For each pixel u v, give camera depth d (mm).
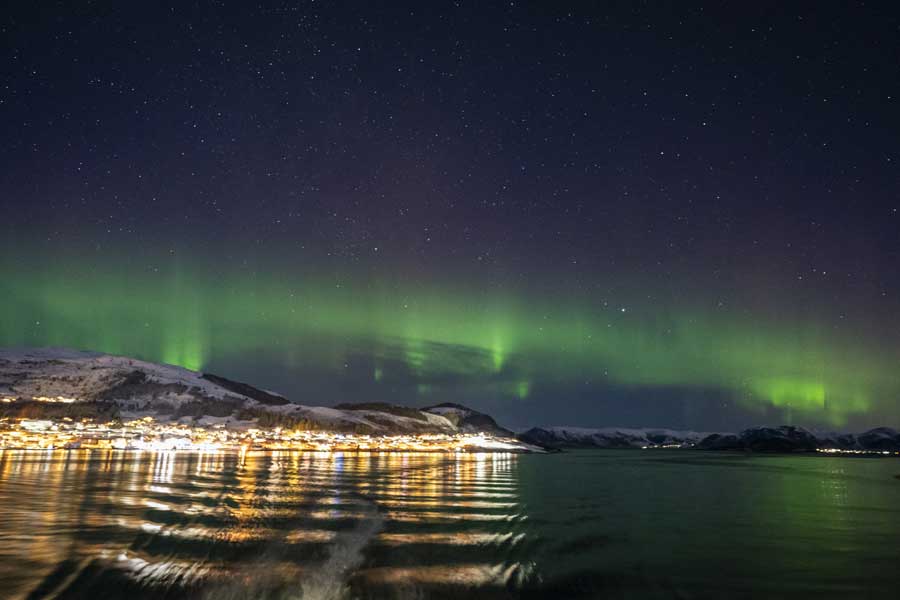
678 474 78562
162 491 36750
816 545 22766
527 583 15617
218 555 17938
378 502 34156
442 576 15961
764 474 80438
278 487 42094
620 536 24594
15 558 16734
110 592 13625
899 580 16656
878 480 69062
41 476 45531
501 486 49875
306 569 16281
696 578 16719
